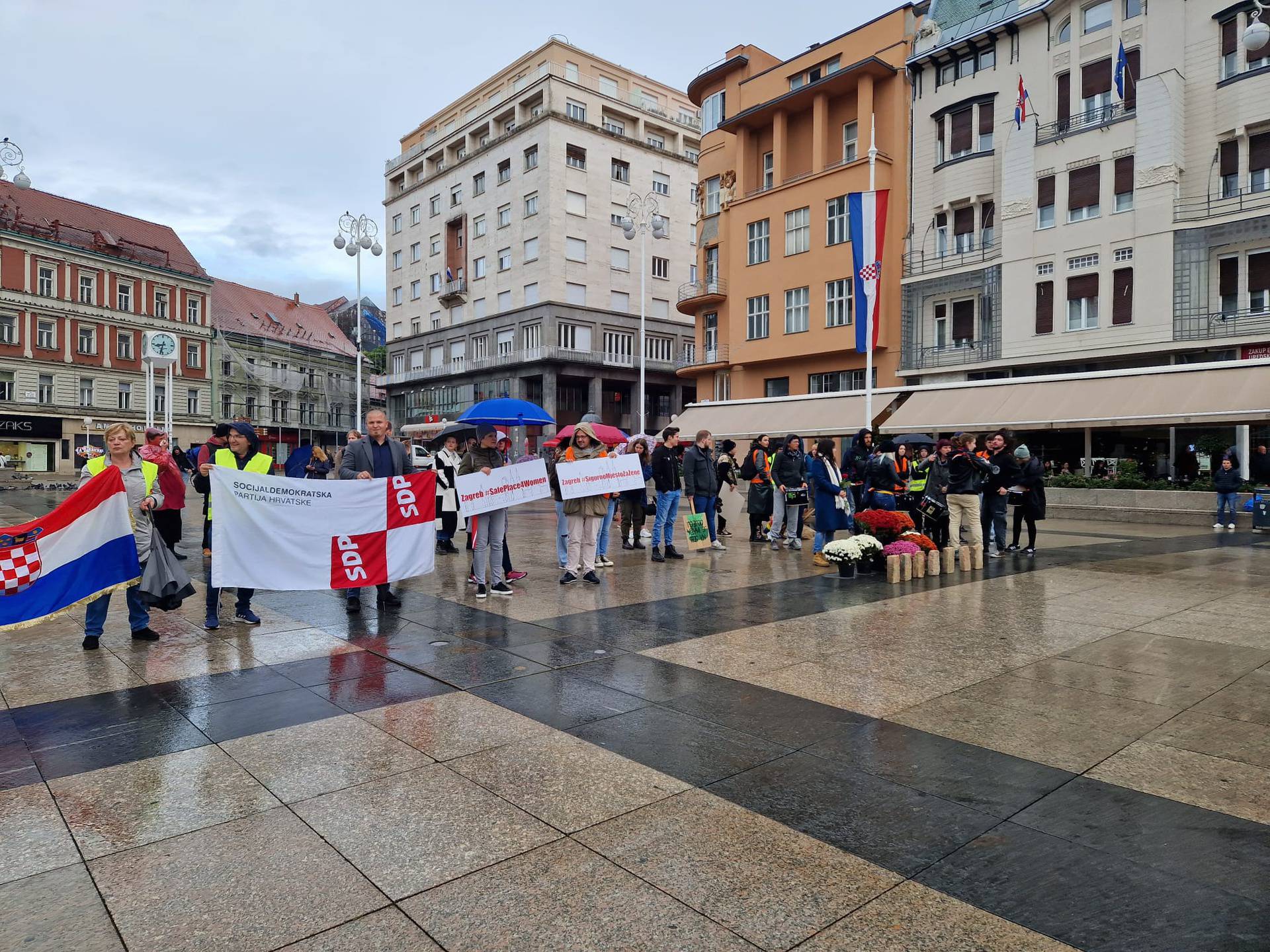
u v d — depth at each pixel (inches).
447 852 117.3
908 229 1122.7
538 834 123.0
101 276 1964.8
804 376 1253.7
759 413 1146.0
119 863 114.1
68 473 1847.9
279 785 140.3
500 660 223.0
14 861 114.8
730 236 1343.5
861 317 1100.5
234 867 113.0
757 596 321.1
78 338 1919.3
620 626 266.1
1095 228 928.9
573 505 350.3
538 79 1878.7
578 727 169.8
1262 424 790.5
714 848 118.6
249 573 260.4
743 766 149.6
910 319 1112.2
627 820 127.3
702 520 470.0
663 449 426.6
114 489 233.5
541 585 348.8
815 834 123.1
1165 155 875.4
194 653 231.0
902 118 1126.4
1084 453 911.0
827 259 1190.9
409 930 98.1
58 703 185.2
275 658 225.0
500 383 1990.7
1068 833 123.3
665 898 105.2
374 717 176.1
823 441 409.1
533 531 615.2
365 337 3444.9
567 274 1863.9
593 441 374.6
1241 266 845.8
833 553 365.7
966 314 1067.3
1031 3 1007.0
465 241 2091.5
